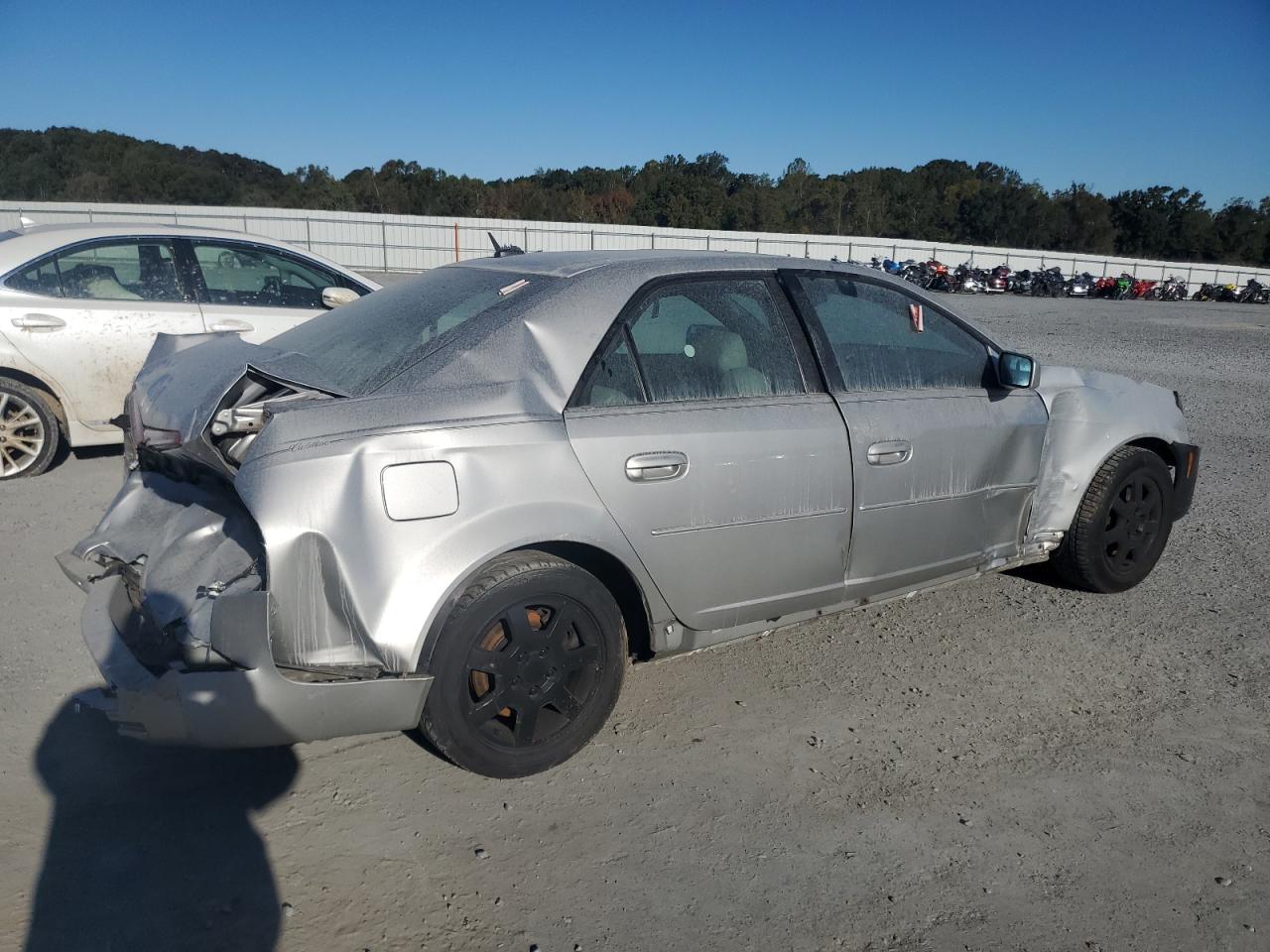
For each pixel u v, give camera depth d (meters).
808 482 3.33
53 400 5.98
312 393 2.87
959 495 3.80
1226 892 2.63
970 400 3.85
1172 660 4.03
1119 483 4.43
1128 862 2.74
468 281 3.48
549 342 2.98
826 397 3.46
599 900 2.50
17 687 3.43
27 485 5.84
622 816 2.87
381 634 2.61
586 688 3.04
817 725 3.44
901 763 3.21
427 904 2.46
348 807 2.85
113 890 2.45
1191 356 16.83
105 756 3.06
